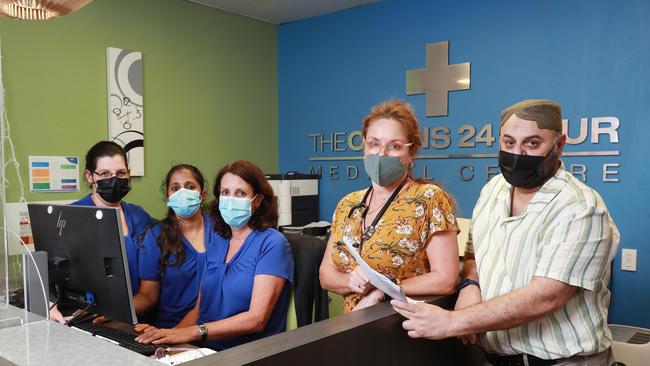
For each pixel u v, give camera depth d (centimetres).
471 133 341
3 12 156
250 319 175
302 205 402
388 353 121
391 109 159
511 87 324
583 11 296
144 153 345
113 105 324
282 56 439
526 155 126
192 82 374
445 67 350
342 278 162
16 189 287
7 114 281
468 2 339
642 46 278
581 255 117
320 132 419
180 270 205
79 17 310
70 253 154
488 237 142
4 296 142
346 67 400
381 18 379
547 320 127
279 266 184
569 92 303
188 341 162
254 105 422
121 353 104
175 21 361
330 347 104
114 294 146
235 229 193
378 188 164
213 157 391
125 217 222
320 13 407
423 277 146
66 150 308
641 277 284
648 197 280
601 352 130
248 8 391
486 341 139
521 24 319
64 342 111
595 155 295
